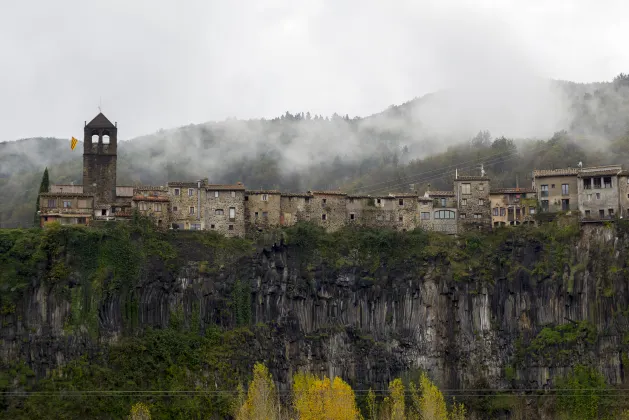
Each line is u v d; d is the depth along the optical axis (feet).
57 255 617.62
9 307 597.93
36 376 589.73
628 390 651.66
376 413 636.89
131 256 645.92
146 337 629.51
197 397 610.65
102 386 593.42
